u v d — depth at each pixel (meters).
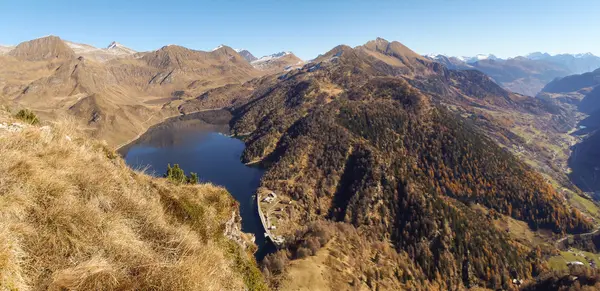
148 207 9.74
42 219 6.56
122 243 6.89
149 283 6.19
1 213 6.14
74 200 7.58
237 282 9.22
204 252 8.20
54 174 8.12
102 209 8.16
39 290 5.40
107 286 5.85
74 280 5.61
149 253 7.11
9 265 5.25
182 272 6.61
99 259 6.11
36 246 6.02
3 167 7.27
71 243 6.45
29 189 7.10
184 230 9.52
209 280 7.22
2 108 12.02
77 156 10.05
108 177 9.98
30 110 12.98
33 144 9.45
